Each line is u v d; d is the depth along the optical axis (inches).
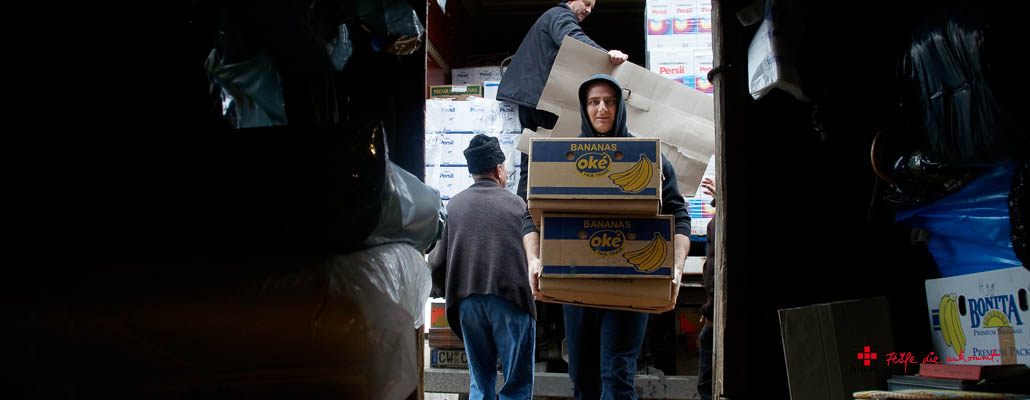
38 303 56.0
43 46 62.1
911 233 108.2
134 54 64.5
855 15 109.3
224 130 65.8
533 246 113.8
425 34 107.2
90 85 62.8
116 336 56.2
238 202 63.4
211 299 59.9
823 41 109.4
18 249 58.1
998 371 85.0
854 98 110.5
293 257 65.4
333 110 84.6
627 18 270.2
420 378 92.0
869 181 111.9
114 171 61.6
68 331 55.3
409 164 105.9
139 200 61.7
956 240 101.2
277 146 65.1
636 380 158.1
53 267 58.4
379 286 70.6
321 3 75.7
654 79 167.6
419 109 106.5
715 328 113.0
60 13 63.0
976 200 95.9
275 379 59.1
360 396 60.9
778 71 104.8
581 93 122.8
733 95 113.5
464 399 171.0
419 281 85.4
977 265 97.6
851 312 102.7
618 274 102.6
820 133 111.0
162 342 57.1
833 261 111.8
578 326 121.6
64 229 59.7
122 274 59.1
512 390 134.5
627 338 116.6
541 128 167.8
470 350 136.3
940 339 103.3
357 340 62.2
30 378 54.0
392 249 79.4
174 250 62.0
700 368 154.3
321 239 65.7
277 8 69.9
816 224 112.1
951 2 94.0
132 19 64.9
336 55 80.5
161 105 64.3
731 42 114.6
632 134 166.1
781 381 108.4
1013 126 83.4
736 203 111.7
